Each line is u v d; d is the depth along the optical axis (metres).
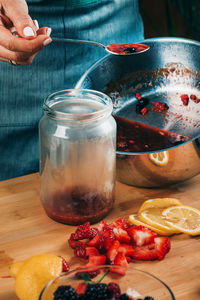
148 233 1.14
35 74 1.69
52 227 1.23
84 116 1.12
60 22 1.64
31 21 1.32
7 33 1.29
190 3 2.76
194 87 1.68
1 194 1.35
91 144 1.14
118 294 0.86
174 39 1.59
